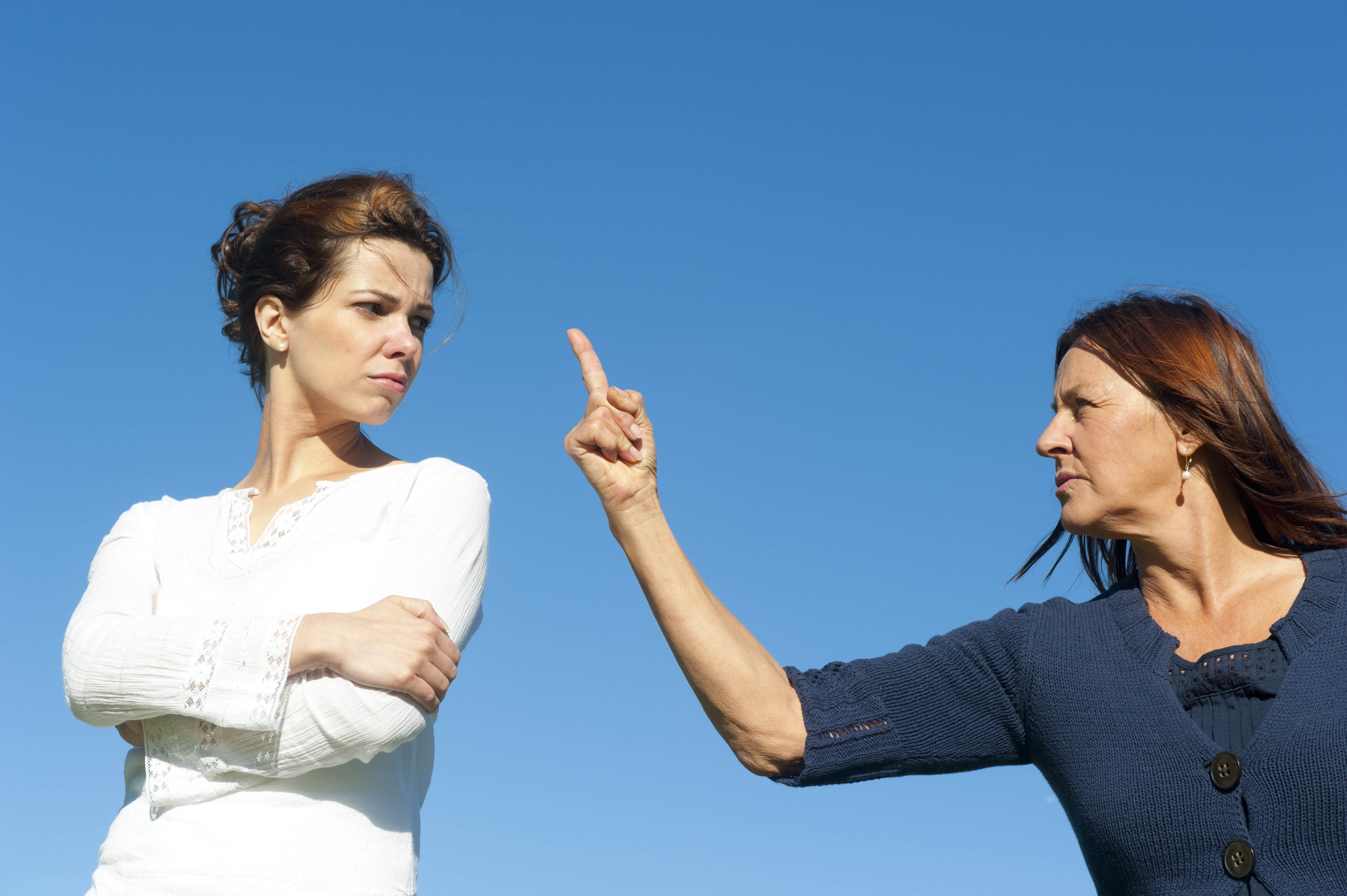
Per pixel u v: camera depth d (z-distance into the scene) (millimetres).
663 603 2770
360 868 2658
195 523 3109
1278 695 2455
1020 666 2764
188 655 2637
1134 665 2635
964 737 2826
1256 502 2684
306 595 2818
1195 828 2441
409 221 3191
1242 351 2732
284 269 3111
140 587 2973
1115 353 2730
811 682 2879
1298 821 2350
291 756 2605
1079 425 2768
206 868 2564
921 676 2842
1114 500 2699
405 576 2857
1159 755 2518
